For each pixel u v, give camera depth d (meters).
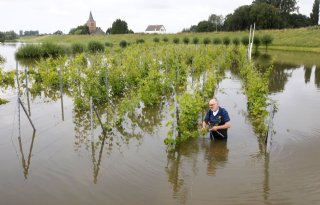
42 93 16.55
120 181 7.19
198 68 22.30
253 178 7.24
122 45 56.16
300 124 10.82
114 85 15.04
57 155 8.64
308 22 114.19
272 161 8.09
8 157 8.50
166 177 7.36
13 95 16.08
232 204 6.25
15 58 38.50
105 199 6.47
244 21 103.06
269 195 6.55
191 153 8.62
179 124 9.38
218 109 9.18
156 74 14.59
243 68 22.56
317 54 45.88
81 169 7.81
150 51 29.98
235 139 9.52
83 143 9.49
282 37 68.06
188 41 61.94
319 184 6.91
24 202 6.42
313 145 9.02
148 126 11.03
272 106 8.48
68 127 10.90
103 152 8.84
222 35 82.19
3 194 6.71
